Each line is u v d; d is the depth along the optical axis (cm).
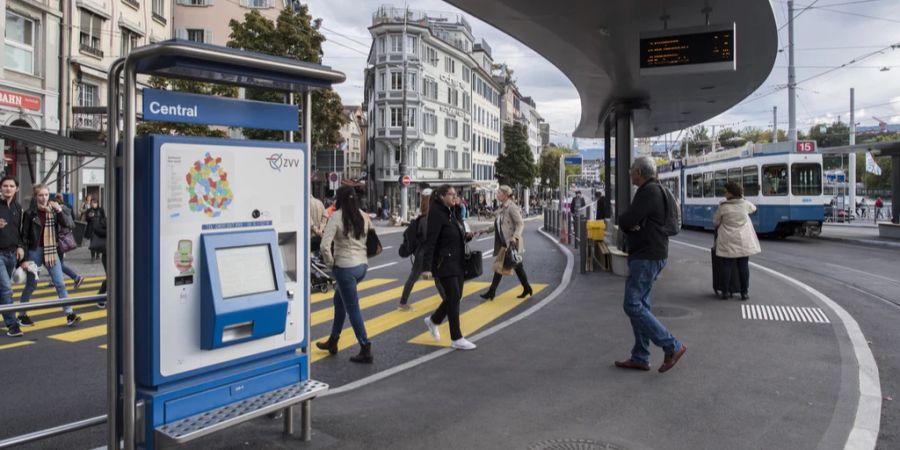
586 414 464
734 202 933
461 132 5988
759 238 2384
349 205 607
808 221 2219
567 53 1241
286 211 396
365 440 416
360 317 622
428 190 881
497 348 665
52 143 1505
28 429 455
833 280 1179
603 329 745
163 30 3091
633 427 439
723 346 660
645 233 551
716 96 1619
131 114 323
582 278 1182
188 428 329
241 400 370
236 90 2133
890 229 2145
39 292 1125
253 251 372
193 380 351
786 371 569
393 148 4981
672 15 1019
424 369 589
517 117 9175
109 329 338
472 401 495
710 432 429
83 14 2391
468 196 6247
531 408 478
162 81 2106
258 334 369
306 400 393
